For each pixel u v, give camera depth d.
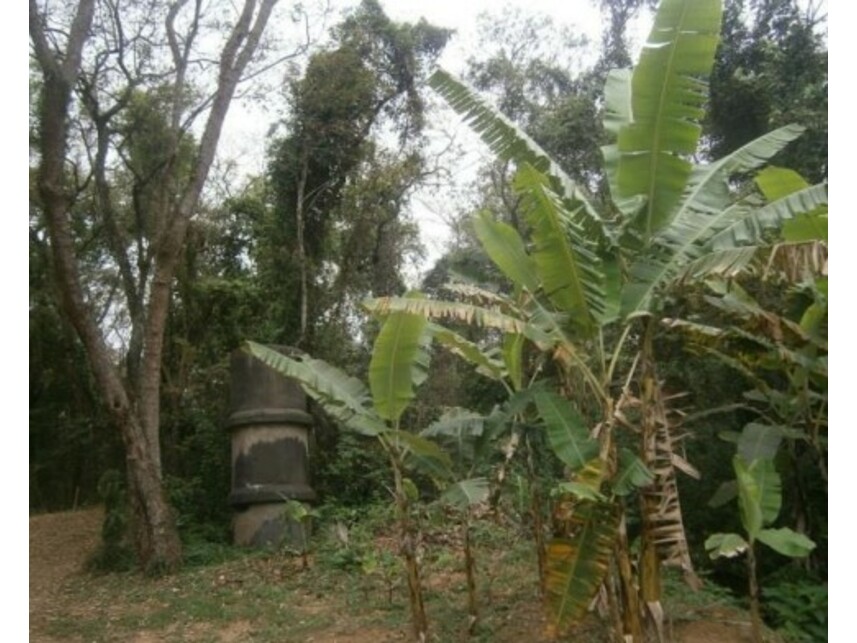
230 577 10.69
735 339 7.73
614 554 5.88
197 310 18.86
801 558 7.57
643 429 5.79
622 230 6.08
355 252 18.84
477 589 8.54
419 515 8.25
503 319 5.87
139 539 11.79
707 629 6.68
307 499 12.95
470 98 6.60
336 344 17.97
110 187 19.05
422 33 19.83
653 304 5.79
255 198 21.66
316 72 18.23
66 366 22.20
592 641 6.51
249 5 13.49
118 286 23.97
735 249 5.46
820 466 7.52
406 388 6.65
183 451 16.55
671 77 5.56
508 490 9.56
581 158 17.81
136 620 9.01
